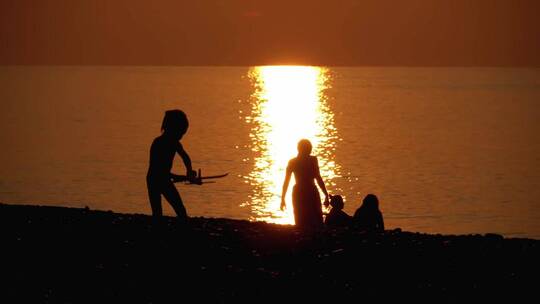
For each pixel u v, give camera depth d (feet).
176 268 64.08
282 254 68.54
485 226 166.61
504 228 164.76
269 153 320.29
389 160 294.46
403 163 284.61
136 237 74.33
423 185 227.40
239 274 62.28
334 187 223.10
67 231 76.79
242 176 241.76
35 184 220.23
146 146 341.41
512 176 249.14
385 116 583.58
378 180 237.86
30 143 351.87
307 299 56.13
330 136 410.52
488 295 56.54
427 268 63.98
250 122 517.14
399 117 571.28
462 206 190.90
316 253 69.00
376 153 321.32
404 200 200.03
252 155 311.47
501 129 463.01
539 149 344.90
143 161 281.13
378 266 64.54
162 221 81.35
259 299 56.29
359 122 520.83
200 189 210.38
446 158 303.68
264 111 645.10
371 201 89.66
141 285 59.67
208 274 62.34
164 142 81.10
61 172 246.88
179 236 74.74
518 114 605.31
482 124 504.02
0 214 85.81
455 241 73.97
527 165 280.31
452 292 57.31
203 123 503.61
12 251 69.62
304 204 91.86
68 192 206.49
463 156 311.88
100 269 63.82
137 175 240.53
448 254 68.54
